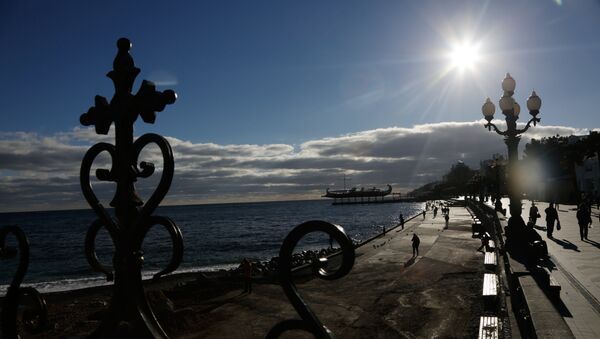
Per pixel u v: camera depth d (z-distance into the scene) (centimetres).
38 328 281
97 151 269
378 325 1339
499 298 1055
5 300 287
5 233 302
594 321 657
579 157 4906
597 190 5309
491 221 3041
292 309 1589
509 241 1309
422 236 3816
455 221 5394
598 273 995
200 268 3800
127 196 256
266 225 11306
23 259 289
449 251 2783
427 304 1541
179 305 1803
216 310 1619
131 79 267
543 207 4206
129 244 246
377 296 1700
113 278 269
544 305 669
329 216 15375
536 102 1337
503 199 7150
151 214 240
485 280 1211
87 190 267
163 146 240
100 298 2431
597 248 1385
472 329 1241
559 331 560
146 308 250
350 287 1888
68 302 2342
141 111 254
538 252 1112
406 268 2275
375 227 9188
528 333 644
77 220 18562
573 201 5059
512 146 1375
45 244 7175
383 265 2411
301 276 2202
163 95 245
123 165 257
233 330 1368
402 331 1272
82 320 1719
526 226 1295
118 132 261
